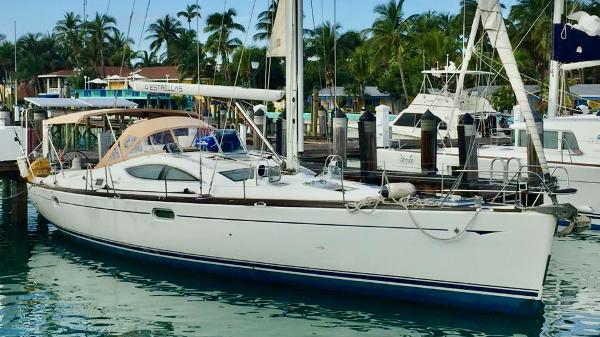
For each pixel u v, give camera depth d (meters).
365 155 15.23
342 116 16.73
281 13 10.24
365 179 14.52
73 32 70.06
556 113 16.36
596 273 11.14
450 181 13.63
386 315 8.91
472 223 8.23
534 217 7.96
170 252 10.38
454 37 42.50
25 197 15.18
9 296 10.02
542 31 40.75
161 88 10.31
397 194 8.69
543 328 8.56
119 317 9.10
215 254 9.88
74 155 15.16
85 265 11.49
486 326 8.46
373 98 52.09
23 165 13.93
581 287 10.37
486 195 11.98
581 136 14.39
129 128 11.88
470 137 13.84
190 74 47.12
